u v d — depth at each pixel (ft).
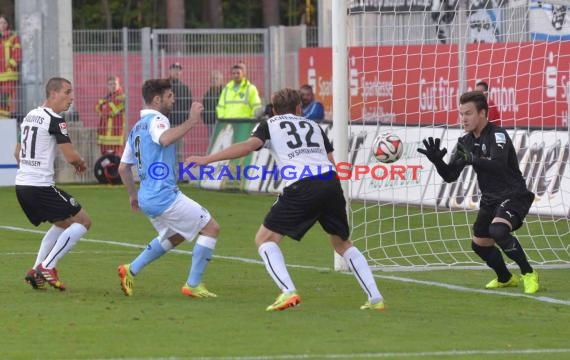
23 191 93.81
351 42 157.07
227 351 68.95
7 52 201.67
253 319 80.33
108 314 82.23
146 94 90.63
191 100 199.82
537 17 156.97
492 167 93.09
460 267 111.45
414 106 159.94
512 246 93.97
